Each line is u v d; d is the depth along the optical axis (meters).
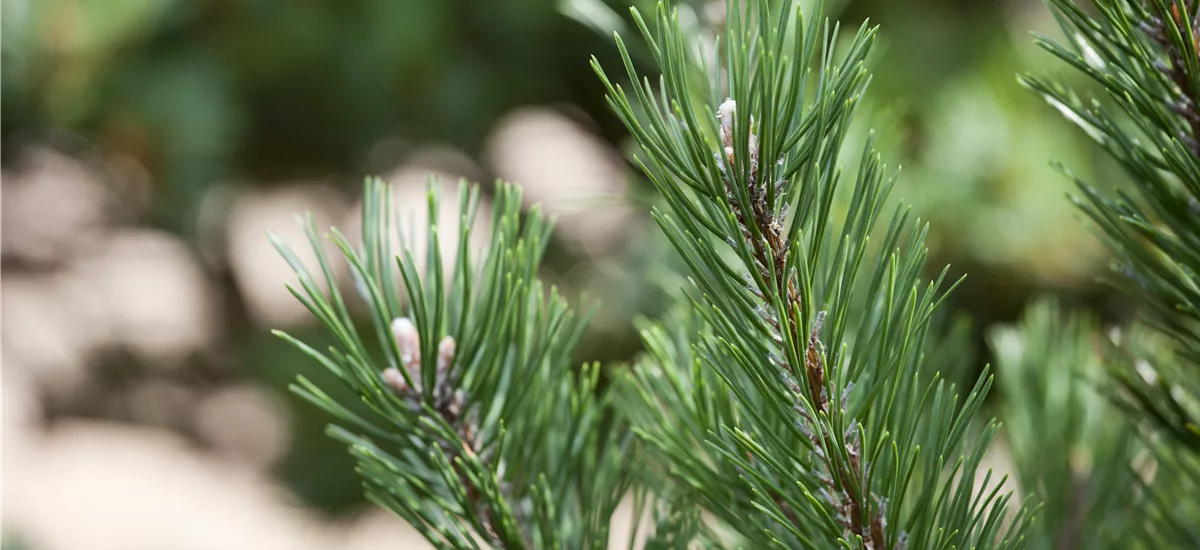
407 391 0.77
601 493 0.80
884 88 1.77
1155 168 0.75
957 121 1.68
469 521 0.76
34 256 3.09
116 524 3.04
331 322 0.74
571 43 2.51
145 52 2.31
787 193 0.69
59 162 2.40
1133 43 0.71
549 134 3.04
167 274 3.31
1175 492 0.82
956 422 0.70
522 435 0.78
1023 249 1.63
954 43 1.95
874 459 0.70
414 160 2.71
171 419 3.36
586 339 2.27
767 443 0.74
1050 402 0.88
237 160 2.51
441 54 2.43
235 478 3.34
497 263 0.77
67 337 3.26
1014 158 1.63
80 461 3.20
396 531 2.76
